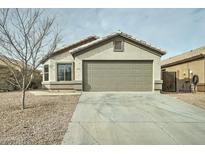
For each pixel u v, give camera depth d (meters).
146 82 15.87
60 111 9.13
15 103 11.18
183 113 9.01
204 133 6.44
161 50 15.62
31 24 9.75
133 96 13.49
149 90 15.84
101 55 15.77
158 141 5.72
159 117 8.31
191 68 19.55
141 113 8.97
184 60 20.33
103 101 11.72
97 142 5.59
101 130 6.57
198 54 18.19
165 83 20.47
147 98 12.81
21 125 6.88
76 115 8.44
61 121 7.50
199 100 12.20
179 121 7.74
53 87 18.03
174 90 20.41
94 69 15.82
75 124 7.16
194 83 18.48
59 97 13.32
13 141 5.48
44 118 7.88
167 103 11.26
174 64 22.91
